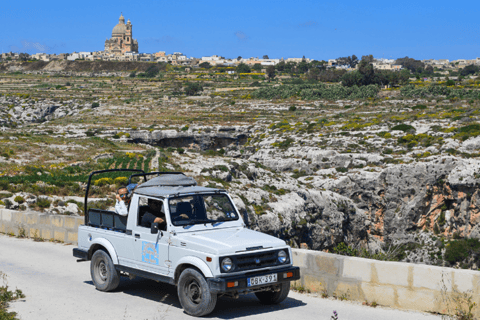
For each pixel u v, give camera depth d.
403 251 56.28
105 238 10.07
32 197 30.47
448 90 134.38
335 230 52.56
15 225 18.00
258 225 40.91
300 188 53.44
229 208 9.56
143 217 9.23
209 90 199.38
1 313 7.91
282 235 43.38
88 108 154.75
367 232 60.03
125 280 11.23
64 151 64.75
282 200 47.81
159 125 108.38
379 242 59.59
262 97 155.38
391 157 64.56
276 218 42.75
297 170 68.50
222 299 9.70
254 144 88.88
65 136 94.75
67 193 34.78
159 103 152.00
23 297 9.49
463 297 8.20
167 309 8.53
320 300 9.56
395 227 58.41
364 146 71.88
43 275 11.63
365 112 110.06
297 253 10.41
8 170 44.41
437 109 100.06
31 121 151.12
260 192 47.56
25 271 12.05
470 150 62.16
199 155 67.69
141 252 9.17
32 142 69.38
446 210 57.72
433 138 69.25
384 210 59.53
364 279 9.37
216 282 7.68
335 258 9.78
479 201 53.03
